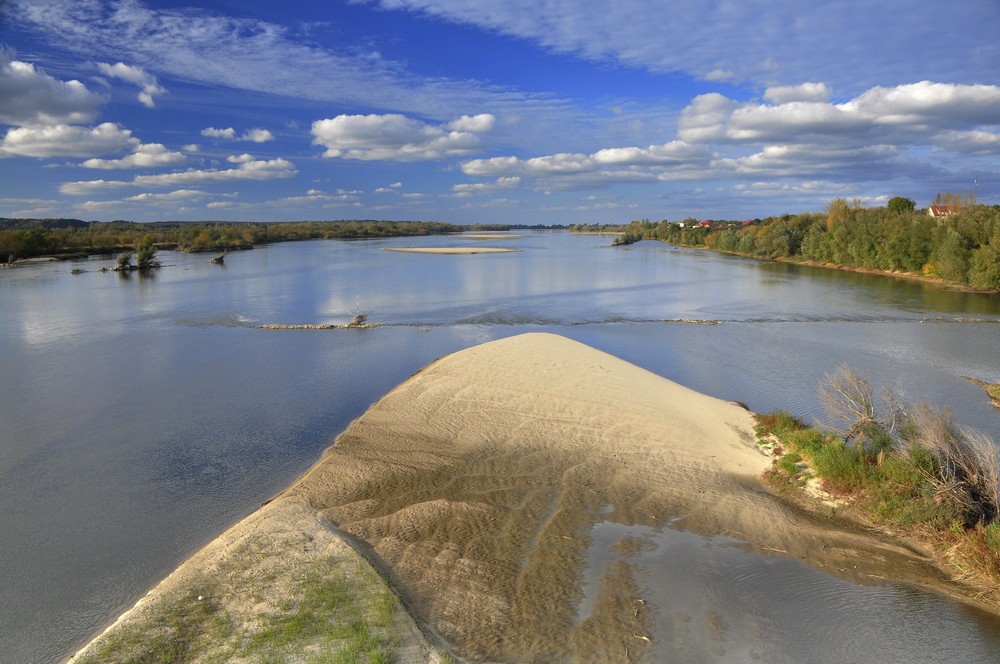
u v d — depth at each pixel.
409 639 8.55
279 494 13.93
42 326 35.88
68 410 20.34
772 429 16.83
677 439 16.33
